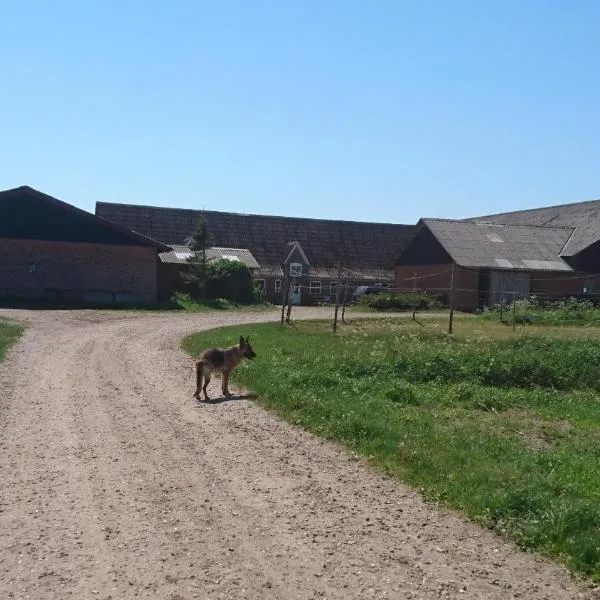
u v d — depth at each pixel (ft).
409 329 81.35
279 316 110.73
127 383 45.65
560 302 115.44
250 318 105.09
